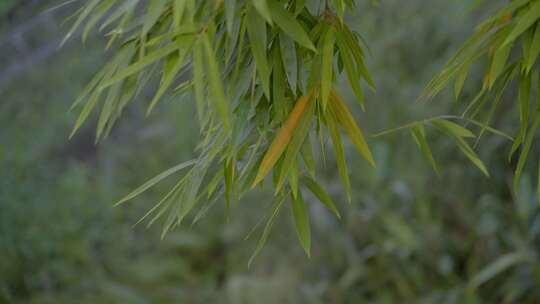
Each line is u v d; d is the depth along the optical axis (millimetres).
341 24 859
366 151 898
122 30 768
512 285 2924
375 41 3738
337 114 905
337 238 3441
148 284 3855
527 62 867
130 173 4535
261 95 848
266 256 3725
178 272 3898
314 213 3480
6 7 4441
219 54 846
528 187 2957
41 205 3891
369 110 3621
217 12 758
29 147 4332
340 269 3465
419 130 1026
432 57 3600
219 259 4020
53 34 4492
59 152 4660
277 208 950
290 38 827
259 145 946
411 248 3178
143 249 4102
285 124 854
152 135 4621
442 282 3203
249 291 3459
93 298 3635
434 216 3361
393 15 3762
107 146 4703
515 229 3006
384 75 3639
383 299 3178
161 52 727
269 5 763
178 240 3998
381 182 3471
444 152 3367
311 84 856
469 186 3309
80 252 3803
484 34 931
